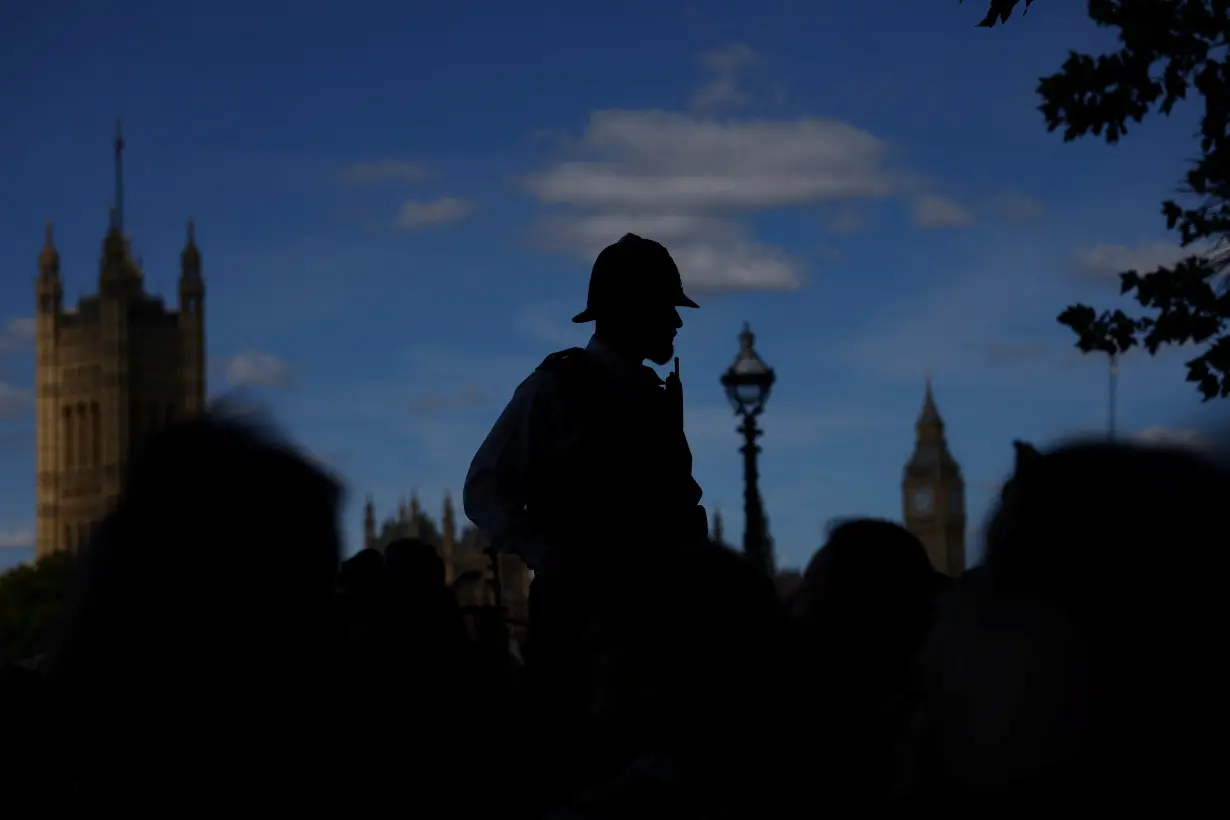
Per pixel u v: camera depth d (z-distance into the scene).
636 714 4.20
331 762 3.80
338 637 3.79
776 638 4.21
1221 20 8.27
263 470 3.59
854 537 5.18
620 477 7.07
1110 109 8.48
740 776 4.07
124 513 3.56
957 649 3.12
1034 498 3.06
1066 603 3.00
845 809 3.90
